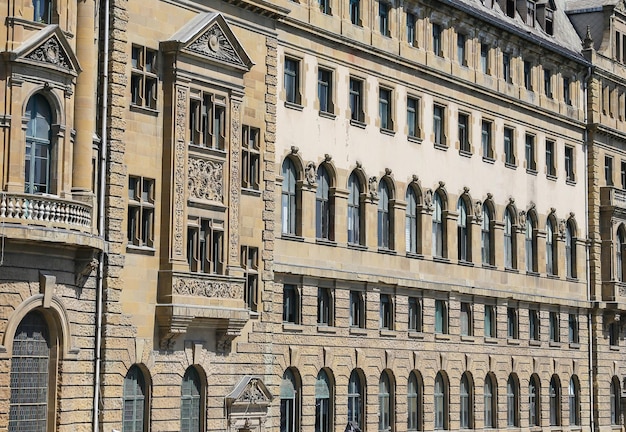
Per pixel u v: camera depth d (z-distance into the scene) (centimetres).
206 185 6644
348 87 7981
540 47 9881
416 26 8625
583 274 10381
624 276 10688
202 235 6625
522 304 9531
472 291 8894
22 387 5678
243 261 6944
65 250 5788
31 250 5622
